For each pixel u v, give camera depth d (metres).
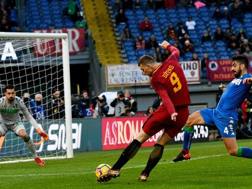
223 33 97.19
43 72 71.62
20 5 95.50
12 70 64.69
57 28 92.69
